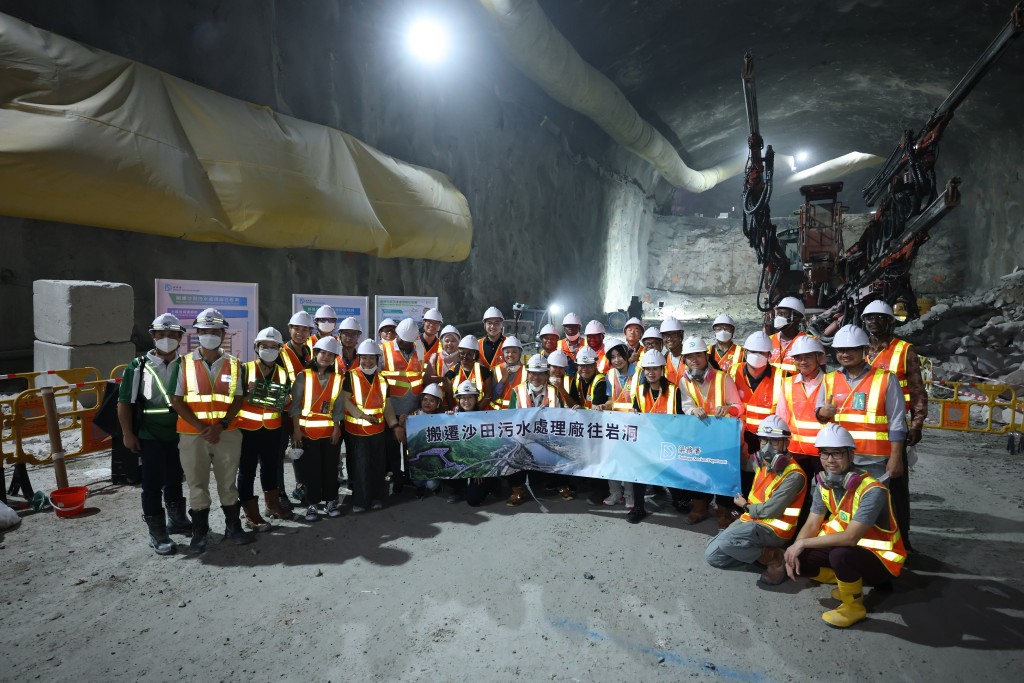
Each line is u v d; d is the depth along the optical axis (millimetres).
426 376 7094
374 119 13992
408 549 5215
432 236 14641
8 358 8242
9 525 5484
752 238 14352
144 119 8773
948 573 4781
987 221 26156
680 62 25828
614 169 30453
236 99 10562
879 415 4598
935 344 16281
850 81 28062
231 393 5086
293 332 6098
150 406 5039
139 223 8828
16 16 7992
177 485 5406
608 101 22828
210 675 3434
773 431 4652
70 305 7953
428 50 15367
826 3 21250
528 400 6594
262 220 10195
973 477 7402
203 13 10312
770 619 4094
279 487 6090
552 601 4316
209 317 5012
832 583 4594
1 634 3844
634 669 3512
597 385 6703
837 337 4742
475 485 6348
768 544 4656
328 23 12672
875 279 13391
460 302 17516
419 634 3877
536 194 22438
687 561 5027
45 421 6453
